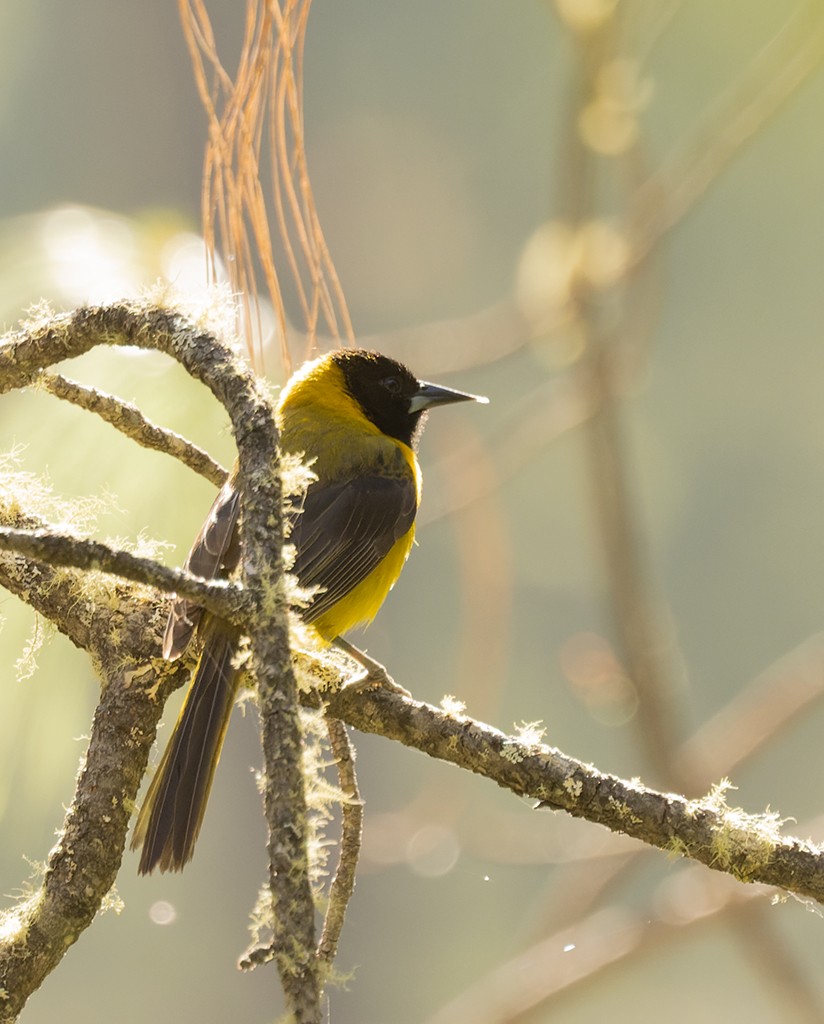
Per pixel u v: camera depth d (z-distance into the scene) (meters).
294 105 4.66
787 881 4.45
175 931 22.95
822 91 21.16
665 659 10.34
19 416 5.96
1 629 5.84
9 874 15.21
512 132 27.41
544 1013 11.31
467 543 11.71
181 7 4.62
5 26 26.47
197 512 6.02
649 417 26.91
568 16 8.71
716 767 11.19
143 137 26.53
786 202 25.11
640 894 14.99
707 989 23.84
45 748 5.89
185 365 4.27
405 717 4.78
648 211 9.45
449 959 24.58
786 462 27.11
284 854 3.15
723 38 16.38
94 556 3.41
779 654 26.98
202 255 6.20
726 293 26.34
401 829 11.87
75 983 22.61
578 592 27.30
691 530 27.38
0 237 6.30
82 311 4.68
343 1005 24.28
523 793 4.62
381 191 27.88
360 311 27.69
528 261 9.86
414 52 27.67
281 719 3.31
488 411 25.28
